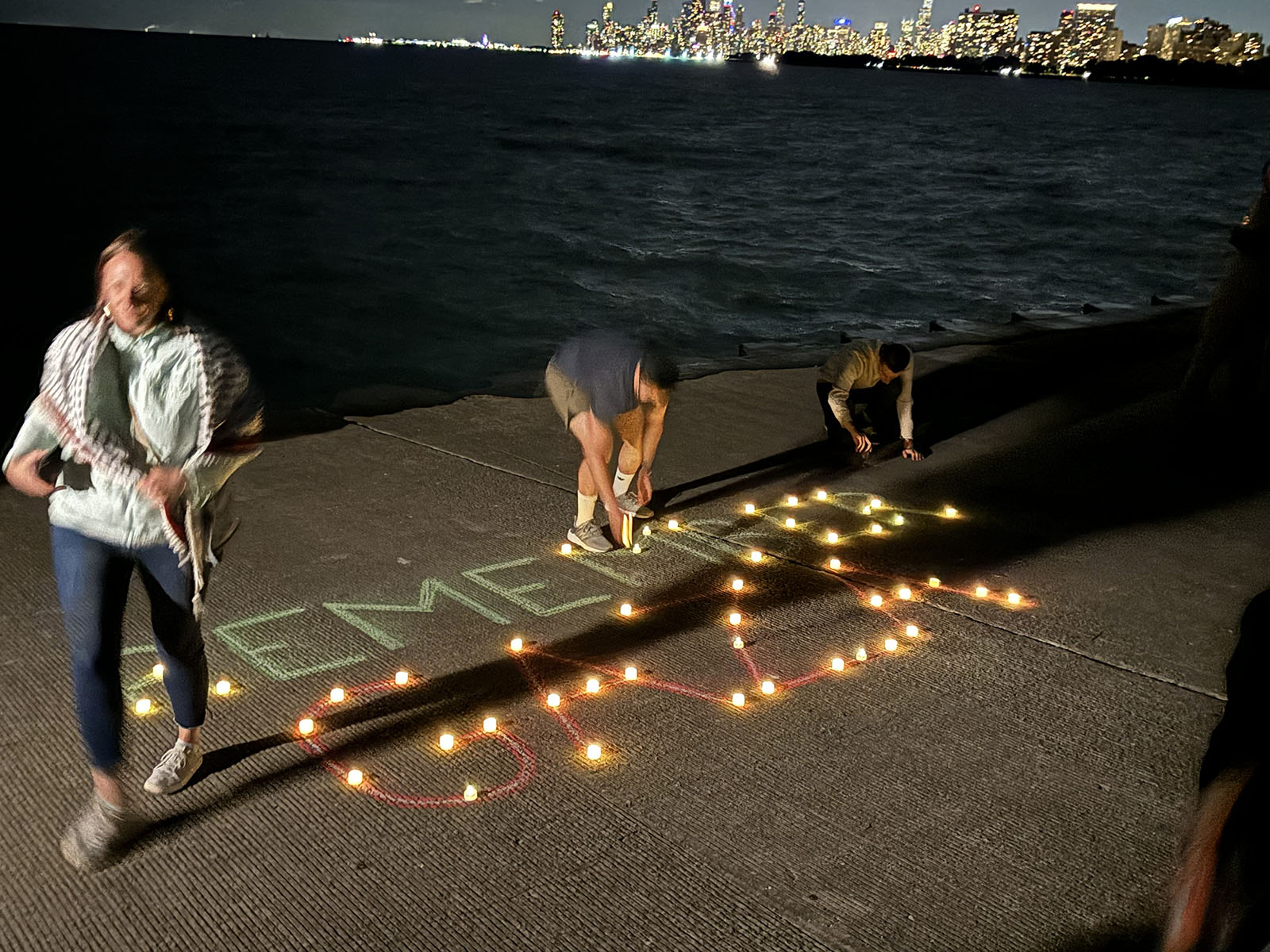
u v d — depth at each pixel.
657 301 19.05
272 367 13.71
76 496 2.96
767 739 3.94
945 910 3.07
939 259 24.77
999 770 3.80
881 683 4.40
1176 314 13.73
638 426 5.59
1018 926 3.02
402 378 13.55
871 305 19.41
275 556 5.38
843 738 3.97
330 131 55.62
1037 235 29.27
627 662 4.50
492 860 3.23
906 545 5.94
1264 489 7.07
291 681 4.23
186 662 3.30
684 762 3.78
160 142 43.69
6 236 21.48
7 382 11.24
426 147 49.97
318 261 21.19
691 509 6.38
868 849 3.34
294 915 2.97
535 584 5.23
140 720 3.89
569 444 7.46
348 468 6.75
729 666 4.50
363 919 2.97
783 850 3.32
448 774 3.66
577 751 3.83
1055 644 4.81
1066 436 8.15
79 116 53.19
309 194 31.45
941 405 8.99
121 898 3.01
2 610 4.65
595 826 3.40
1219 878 1.69
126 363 2.90
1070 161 56.56
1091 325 12.80
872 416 8.52
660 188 37.53
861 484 6.95
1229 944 1.66
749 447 7.67
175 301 2.96
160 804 3.43
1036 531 6.23
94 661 2.98
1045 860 3.31
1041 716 4.19
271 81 112.12
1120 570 5.70
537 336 16.09
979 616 5.08
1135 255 26.36
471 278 20.23
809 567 5.57
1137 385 9.80
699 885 3.14
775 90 167.88
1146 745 4.01
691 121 82.81
